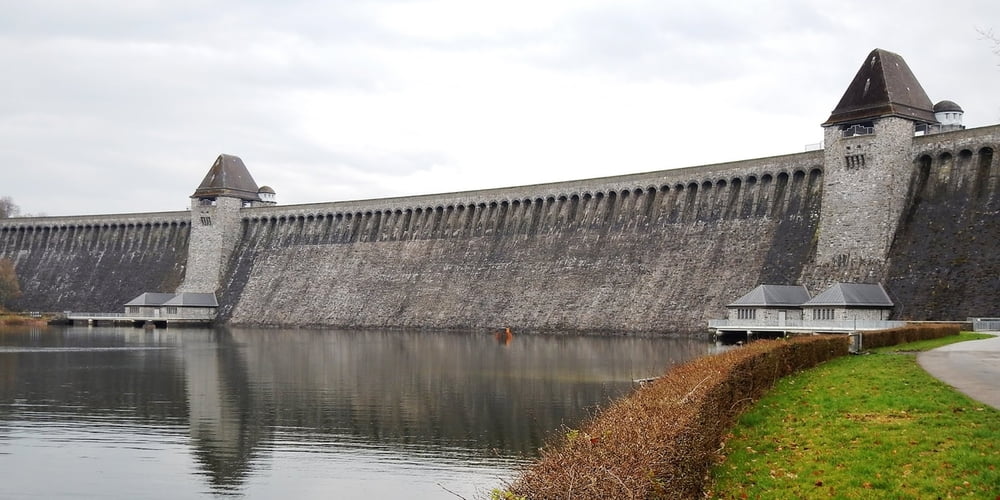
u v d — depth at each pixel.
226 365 69.44
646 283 109.50
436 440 37.16
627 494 12.93
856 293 84.38
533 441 36.66
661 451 15.55
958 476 19.86
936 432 24.14
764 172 105.31
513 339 103.56
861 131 94.88
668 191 115.00
